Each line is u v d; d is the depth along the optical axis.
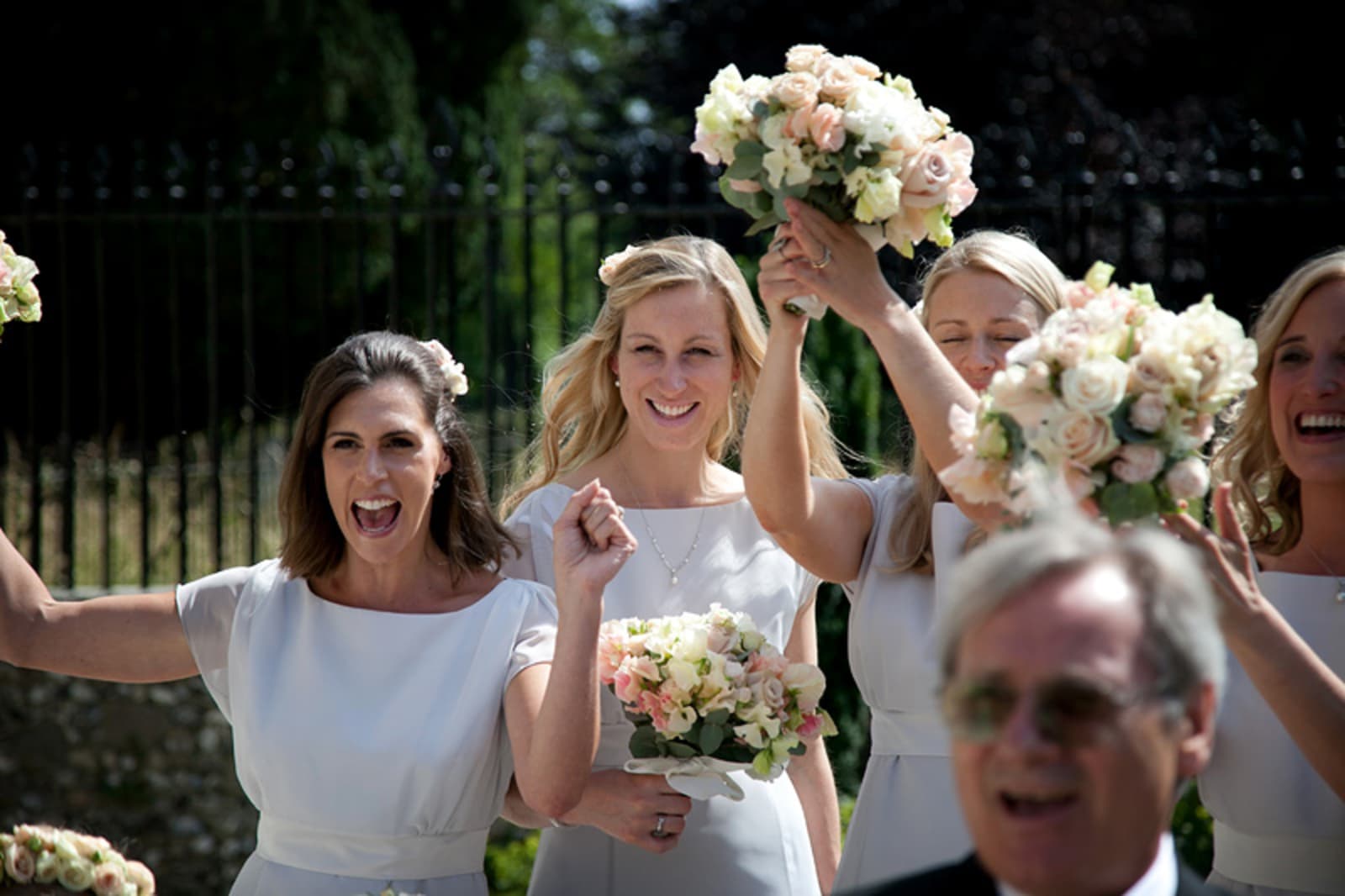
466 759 3.48
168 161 15.54
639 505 4.18
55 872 3.25
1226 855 3.35
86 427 14.64
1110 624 1.95
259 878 3.54
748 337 4.12
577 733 3.25
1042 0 20.72
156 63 16.34
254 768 3.55
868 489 3.90
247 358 7.67
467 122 19.12
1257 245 7.88
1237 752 3.25
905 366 3.21
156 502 10.59
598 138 26.66
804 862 3.98
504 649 3.58
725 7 23.58
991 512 3.11
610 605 4.05
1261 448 3.60
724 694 3.38
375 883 3.47
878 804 3.68
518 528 4.10
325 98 16.61
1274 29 18.38
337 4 16.80
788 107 3.15
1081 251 7.11
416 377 3.60
